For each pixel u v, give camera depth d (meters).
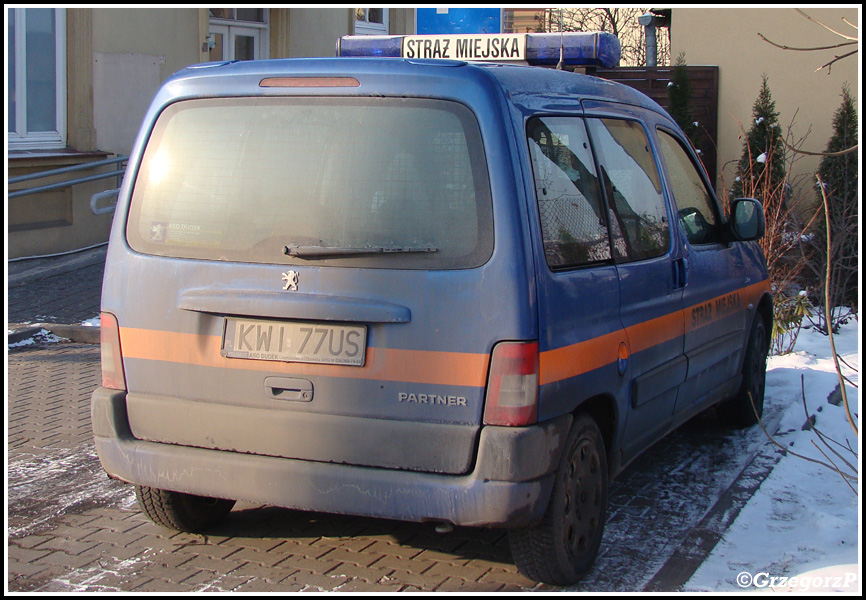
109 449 3.80
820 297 9.36
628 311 4.11
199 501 4.28
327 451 3.51
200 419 3.67
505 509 3.35
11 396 6.78
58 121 11.33
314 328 3.52
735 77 12.76
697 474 5.31
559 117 3.88
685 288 4.78
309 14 14.72
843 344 8.88
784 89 12.49
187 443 3.71
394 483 3.42
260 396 3.58
